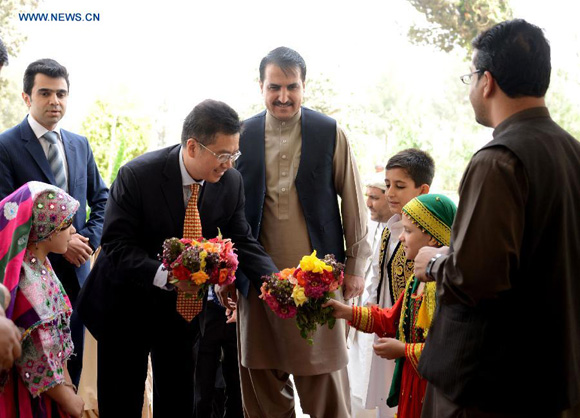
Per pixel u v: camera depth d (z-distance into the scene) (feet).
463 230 6.17
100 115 29.30
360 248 10.87
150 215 9.26
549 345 6.14
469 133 38.32
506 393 6.21
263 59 10.55
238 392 11.92
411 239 7.97
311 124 10.63
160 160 9.32
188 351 9.81
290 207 10.57
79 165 11.71
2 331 5.57
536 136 6.25
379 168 18.38
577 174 6.40
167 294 9.48
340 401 10.90
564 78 31.76
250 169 10.64
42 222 7.64
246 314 10.62
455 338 6.46
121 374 9.62
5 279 7.29
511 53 6.38
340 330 10.79
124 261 9.07
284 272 8.93
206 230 9.66
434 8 30.35
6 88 28.45
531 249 6.15
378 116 38.75
